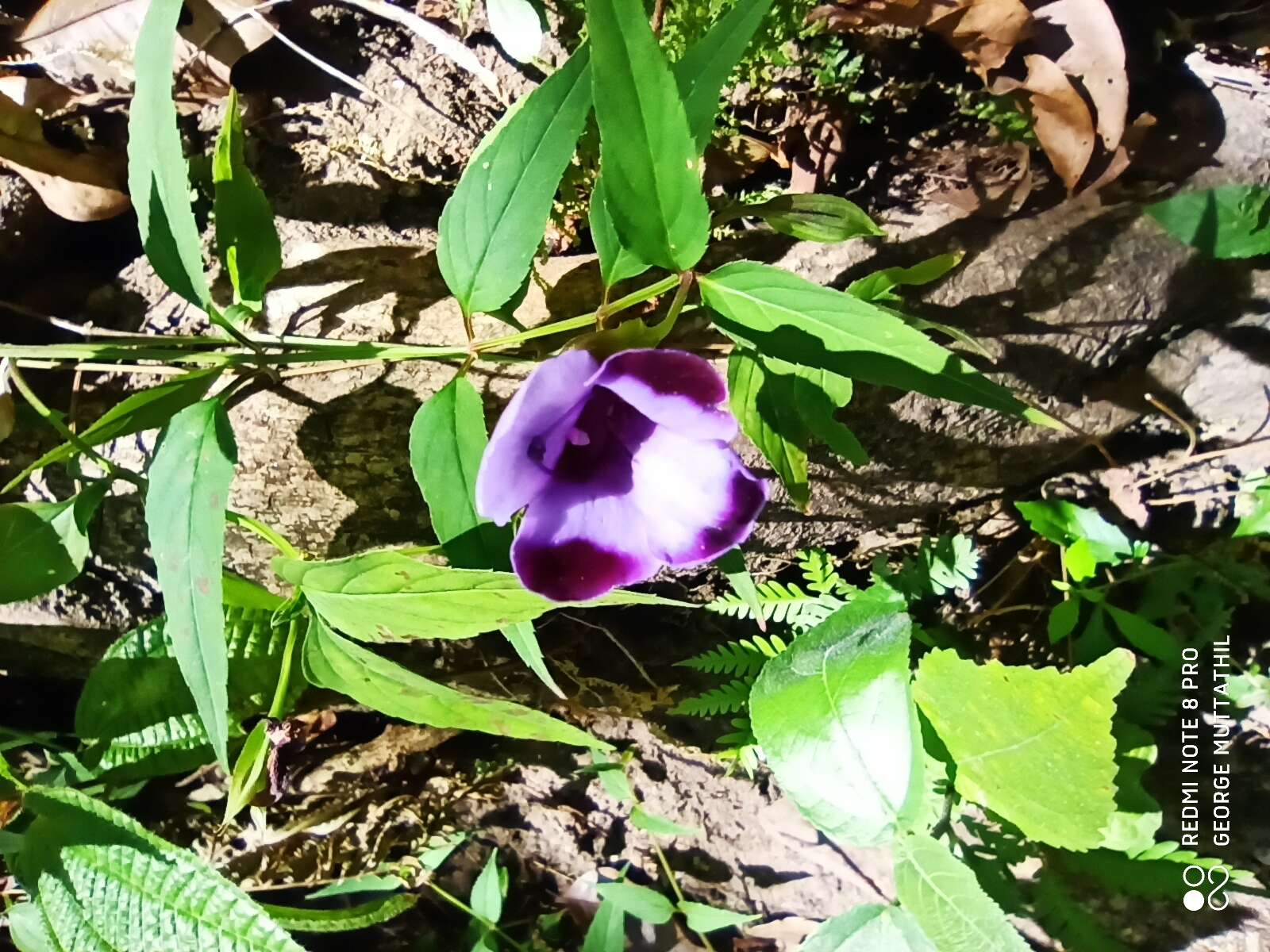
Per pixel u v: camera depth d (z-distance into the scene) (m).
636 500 0.12
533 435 0.11
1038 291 0.16
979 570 0.20
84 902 0.15
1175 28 0.17
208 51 0.16
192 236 0.12
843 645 0.13
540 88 0.11
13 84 0.16
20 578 0.14
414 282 0.16
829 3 0.15
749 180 0.17
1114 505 0.19
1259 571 0.18
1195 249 0.16
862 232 0.14
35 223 0.17
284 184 0.17
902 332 0.11
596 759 0.20
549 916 0.20
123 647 0.16
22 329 0.17
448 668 0.20
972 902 0.13
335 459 0.16
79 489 0.17
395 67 0.17
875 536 0.19
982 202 0.16
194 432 0.12
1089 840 0.13
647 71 0.10
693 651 0.20
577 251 0.16
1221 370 0.18
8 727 0.19
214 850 0.20
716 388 0.11
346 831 0.20
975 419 0.17
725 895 0.20
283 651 0.16
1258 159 0.16
